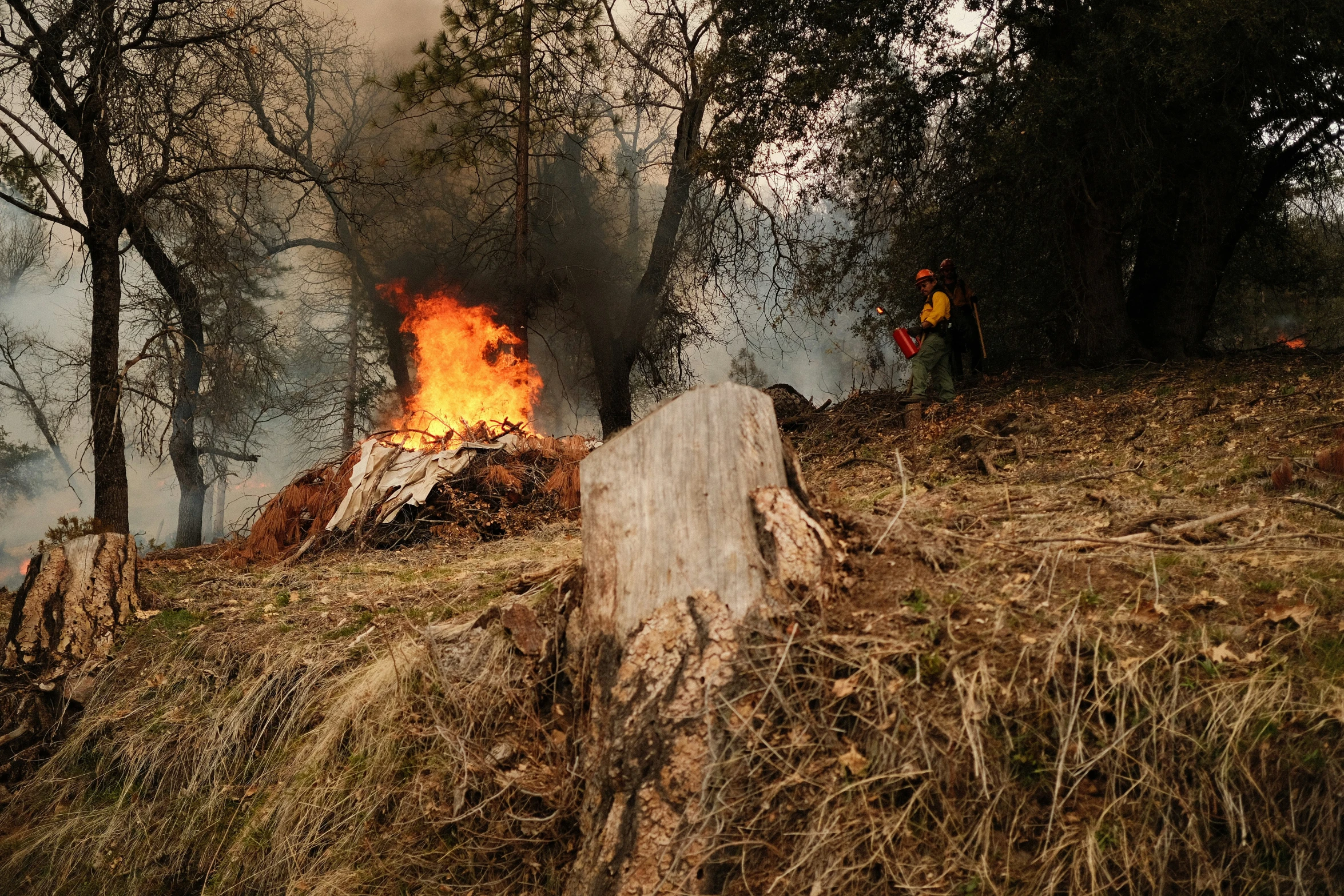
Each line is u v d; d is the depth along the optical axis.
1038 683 2.75
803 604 3.02
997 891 2.50
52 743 4.78
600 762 2.96
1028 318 14.60
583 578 3.43
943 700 2.77
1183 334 11.62
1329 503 4.04
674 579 2.98
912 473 7.04
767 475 3.12
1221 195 11.52
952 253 14.15
